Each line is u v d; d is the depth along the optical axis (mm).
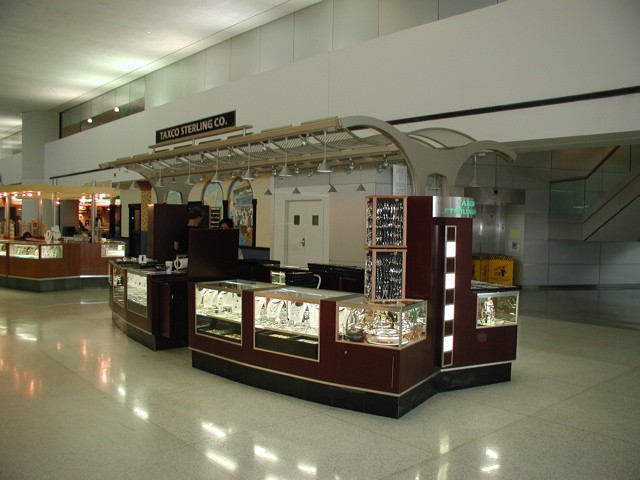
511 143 7566
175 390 5023
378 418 4375
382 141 6301
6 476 3273
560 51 6926
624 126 6422
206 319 5660
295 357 4801
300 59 11648
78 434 3941
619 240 12492
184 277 6770
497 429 4160
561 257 13117
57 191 12555
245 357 5176
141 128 16500
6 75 17438
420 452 3715
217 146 6941
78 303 10062
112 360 6066
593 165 13258
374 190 9641
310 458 3594
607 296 11836
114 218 20031
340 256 10320
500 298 5438
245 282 5918
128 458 3549
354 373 4477
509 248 13086
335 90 10055
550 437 4012
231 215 13516
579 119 6793
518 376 5680
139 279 6902
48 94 20250
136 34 13250
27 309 9352
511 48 7422
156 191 9711
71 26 12703
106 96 19969
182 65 15523
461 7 8656
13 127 28234
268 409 4547
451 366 5086
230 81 13570
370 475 3357
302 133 5547
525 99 7289
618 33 6406
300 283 6367
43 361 5961
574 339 7465
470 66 7906
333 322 4570
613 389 5242
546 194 12836
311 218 11070
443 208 4922
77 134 20781
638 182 10711
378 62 9250
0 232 17156
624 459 3641
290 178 11594
